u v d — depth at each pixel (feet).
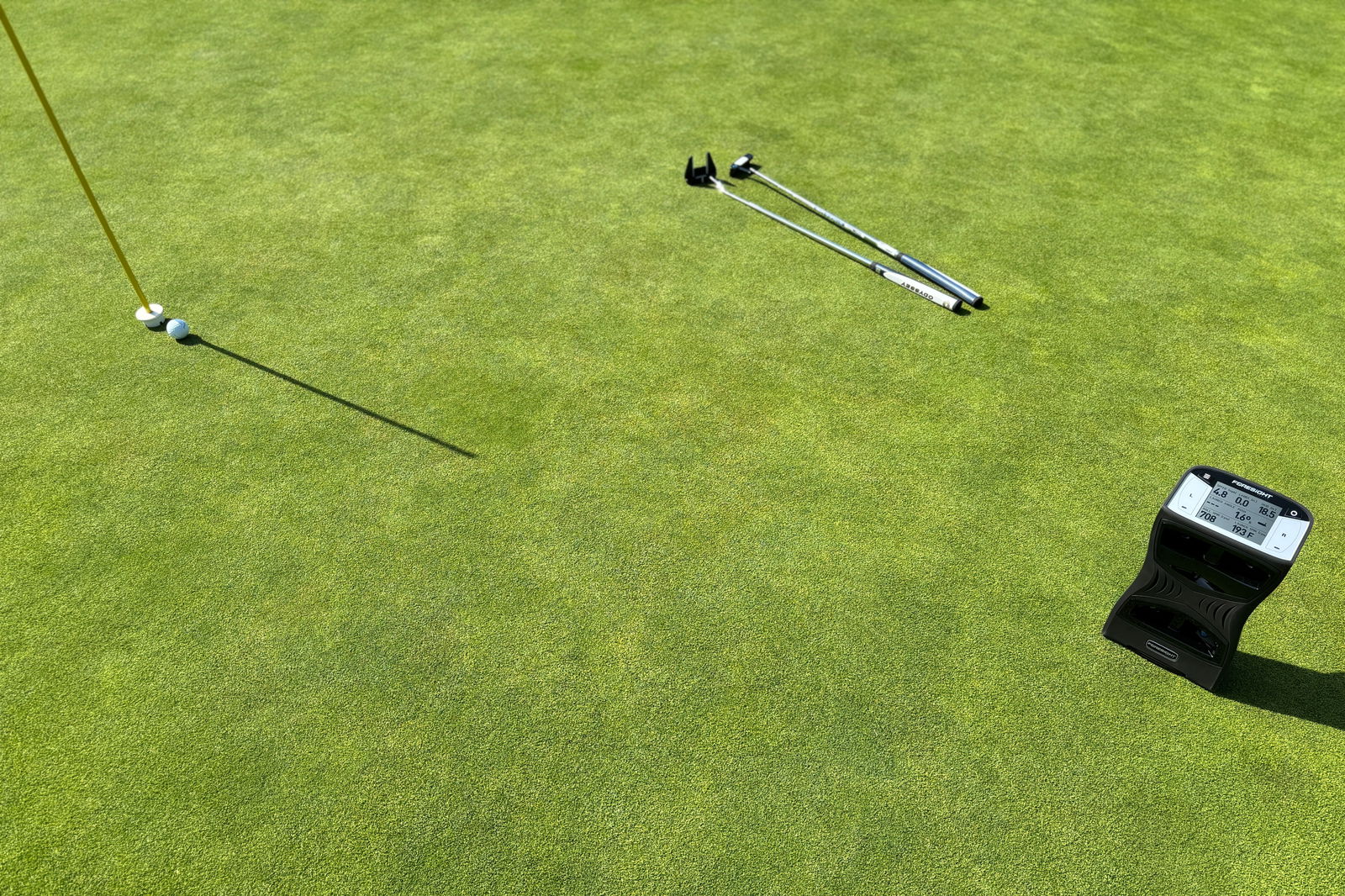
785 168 23.25
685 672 12.10
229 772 10.93
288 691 11.78
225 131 24.11
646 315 18.30
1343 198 22.56
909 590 13.23
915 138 24.63
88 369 16.69
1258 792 10.96
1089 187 22.72
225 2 31.37
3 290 18.49
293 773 10.93
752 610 12.89
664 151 23.77
